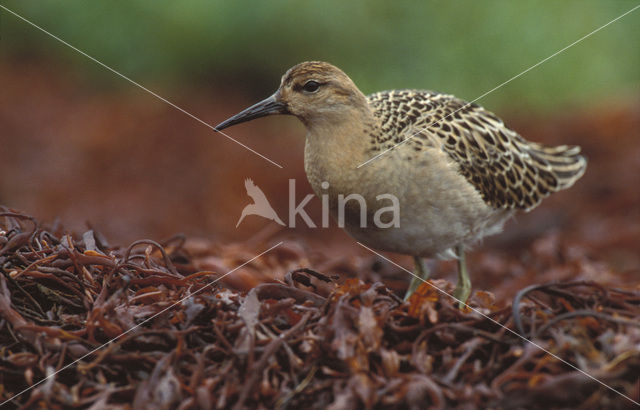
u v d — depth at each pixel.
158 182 18.52
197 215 17.23
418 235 8.51
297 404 5.07
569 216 15.61
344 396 4.85
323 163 8.30
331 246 15.28
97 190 17.94
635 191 16.16
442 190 8.31
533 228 15.04
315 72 8.16
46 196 17.23
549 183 10.27
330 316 5.57
